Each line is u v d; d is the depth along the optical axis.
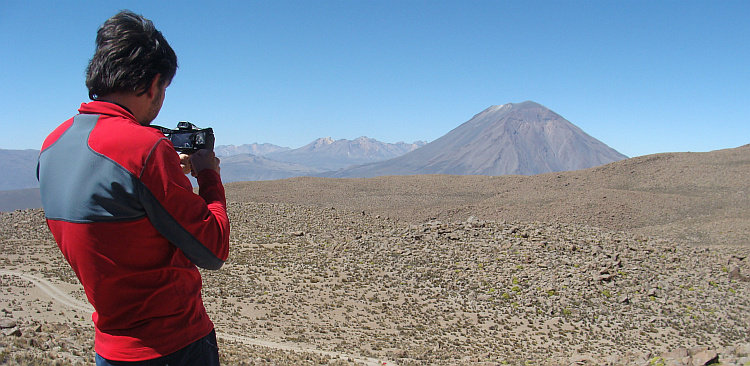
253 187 110.44
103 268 2.47
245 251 35.12
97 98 2.78
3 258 31.56
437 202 101.31
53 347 11.55
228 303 24.86
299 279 29.22
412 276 29.12
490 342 20.94
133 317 2.59
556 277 27.80
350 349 18.86
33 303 21.61
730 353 11.98
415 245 33.75
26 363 9.34
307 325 22.41
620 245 33.03
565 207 80.62
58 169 2.52
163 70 2.82
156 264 2.57
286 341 19.50
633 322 23.38
